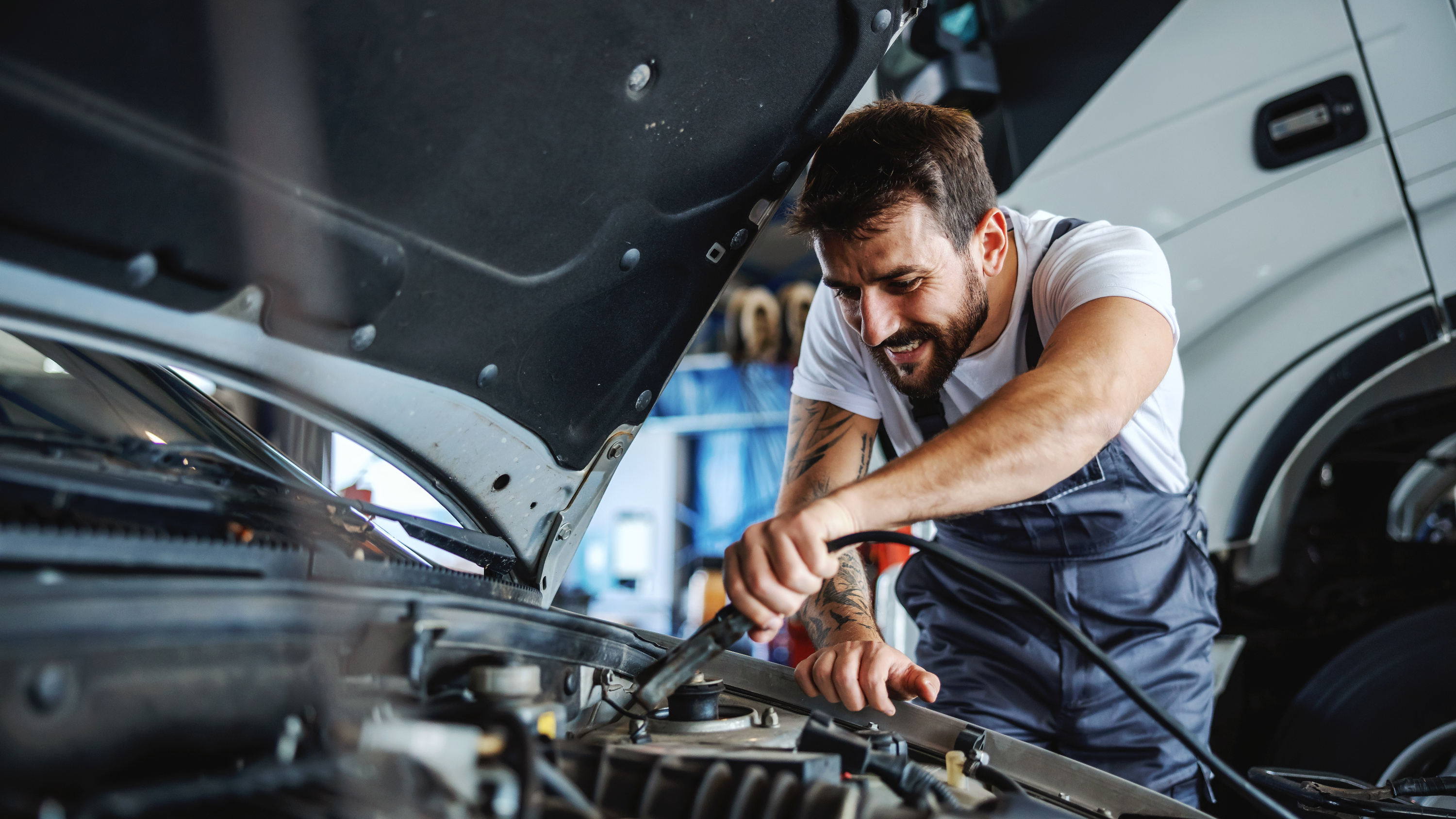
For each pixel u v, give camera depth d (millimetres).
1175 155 2098
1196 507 1657
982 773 893
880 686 1121
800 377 1708
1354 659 2086
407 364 903
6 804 421
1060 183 2215
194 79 612
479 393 991
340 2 642
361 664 687
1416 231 1918
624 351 1118
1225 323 2072
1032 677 1577
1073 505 1486
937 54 2250
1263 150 2023
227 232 695
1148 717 1510
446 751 549
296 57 648
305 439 1870
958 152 1229
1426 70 1896
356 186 750
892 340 1287
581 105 847
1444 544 2154
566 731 893
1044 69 2219
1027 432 897
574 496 1194
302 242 745
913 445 1643
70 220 618
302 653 620
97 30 554
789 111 1043
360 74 688
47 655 464
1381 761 2035
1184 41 2084
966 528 1602
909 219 1167
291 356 812
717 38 903
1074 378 960
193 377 1186
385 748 556
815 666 1186
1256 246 2037
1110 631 1538
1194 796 1530
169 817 446
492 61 756
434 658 752
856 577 1555
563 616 924
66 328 677
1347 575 2262
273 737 592
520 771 558
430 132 763
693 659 870
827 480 1597
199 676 546
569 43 793
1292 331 2021
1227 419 2074
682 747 866
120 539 600
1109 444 1470
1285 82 2004
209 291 721
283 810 469
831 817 616
